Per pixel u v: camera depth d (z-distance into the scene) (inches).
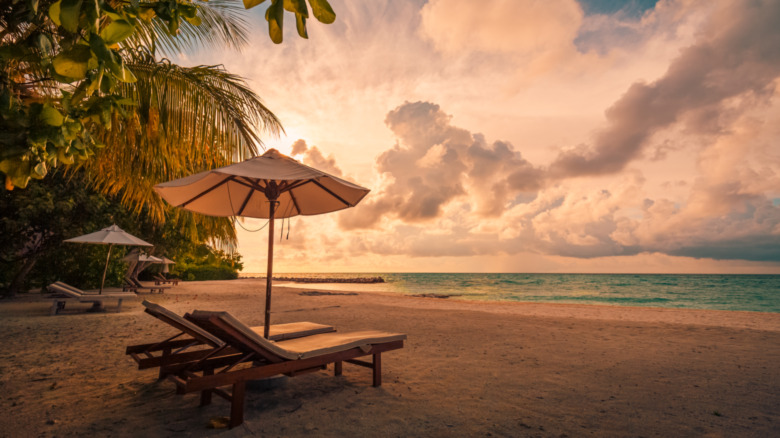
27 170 57.6
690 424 125.9
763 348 251.0
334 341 148.6
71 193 507.5
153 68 216.2
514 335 298.7
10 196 471.2
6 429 115.7
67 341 259.8
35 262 605.3
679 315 463.2
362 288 1910.7
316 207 188.4
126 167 249.1
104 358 209.3
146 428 117.0
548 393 156.2
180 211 342.0
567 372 188.5
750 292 1814.7
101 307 436.5
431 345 257.0
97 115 62.5
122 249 782.5
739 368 198.4
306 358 132.3
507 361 211.3
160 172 254.7
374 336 159.3
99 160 244.4
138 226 609.3
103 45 40.2
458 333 308.5
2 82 63.1
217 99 235.3
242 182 158.7
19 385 159.3
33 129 56.4
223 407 134.6
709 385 168.4
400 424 123.4
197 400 141.2
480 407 139.6
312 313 455.8
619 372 189.3
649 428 122.6
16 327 315.3
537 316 436.8
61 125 57.7
